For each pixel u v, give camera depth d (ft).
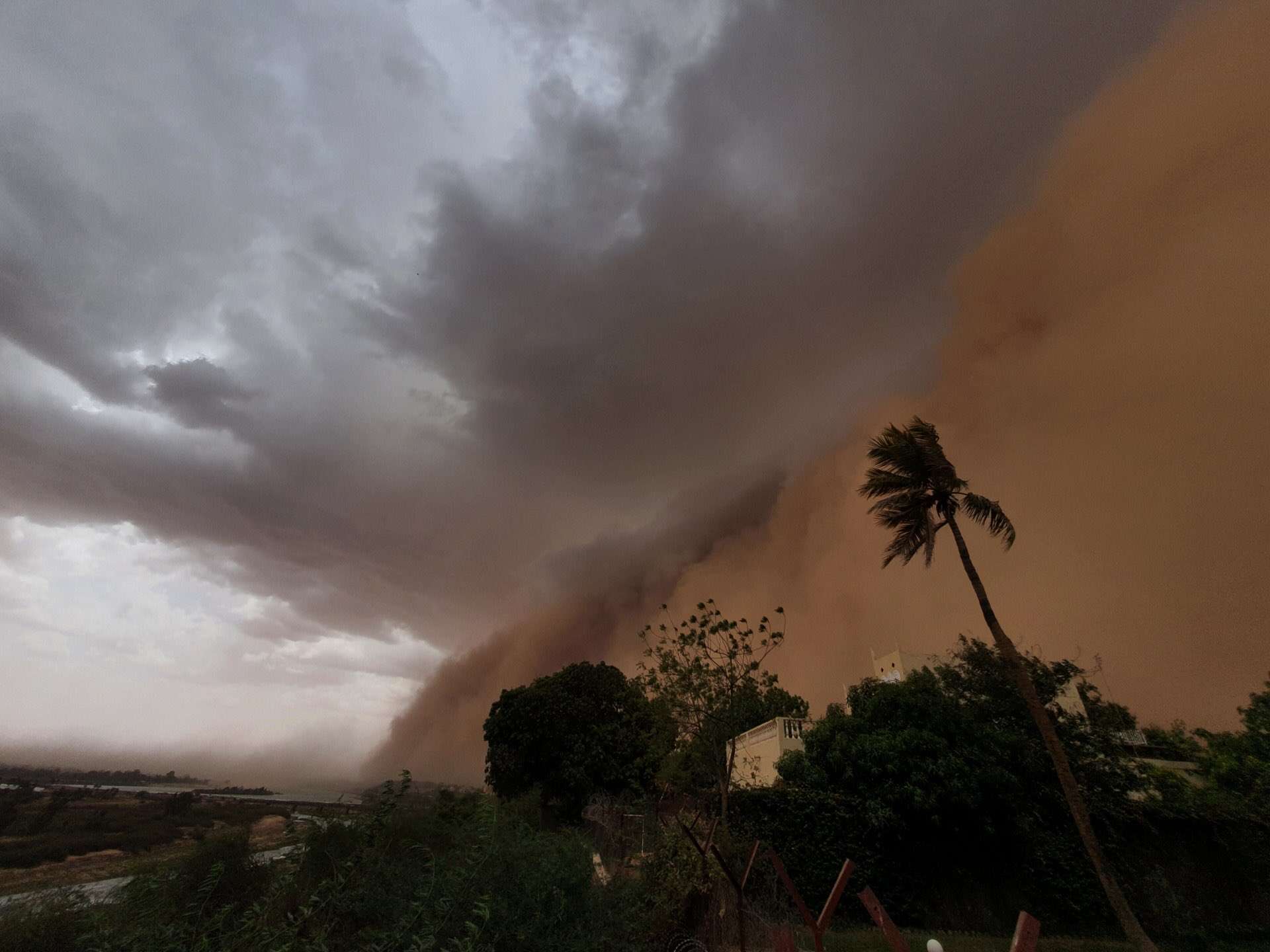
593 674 140.26
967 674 80.74
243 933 15.15
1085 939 60.70
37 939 14.71
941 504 68.39
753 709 75.36
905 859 64.34
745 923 41.47
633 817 68.44
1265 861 68.23
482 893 19.43
